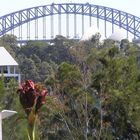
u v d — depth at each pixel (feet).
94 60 207.82
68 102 201.57
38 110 44.11
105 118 198.08
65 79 204.44
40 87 43.86
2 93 182.91
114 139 197.57
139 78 205.87
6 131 155.94
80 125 199.11
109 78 203.21
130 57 208.44
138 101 200.03
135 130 198.59
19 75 536.42
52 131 200.54
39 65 639.76
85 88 201.57
